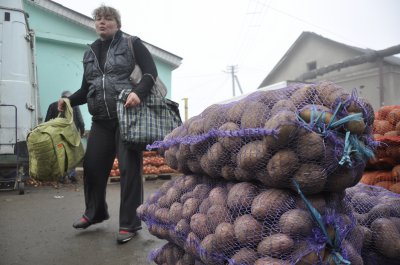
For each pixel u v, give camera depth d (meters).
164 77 13.95
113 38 3.46
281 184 1.57
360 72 21.95
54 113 7.19
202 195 2.02
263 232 1.57
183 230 1.95
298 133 1.49
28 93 6.66
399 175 2.64
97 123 3.55
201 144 1.98
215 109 2.02
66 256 2.97
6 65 6.47
